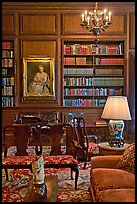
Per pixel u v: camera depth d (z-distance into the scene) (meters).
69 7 7.90
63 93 8.05
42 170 3.10
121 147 4.32
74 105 8.05
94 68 8.20
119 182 3.17
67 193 4.13
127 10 7.93
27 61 8.00
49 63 8.01
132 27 7.96
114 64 8.07
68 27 7.96
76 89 8.10
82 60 8.09
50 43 7.99
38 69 8.03
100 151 4.40
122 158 3.67
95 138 6.20
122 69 8.13
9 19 7.96
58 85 8.05
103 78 8.12
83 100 8.07
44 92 8.05
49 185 3.28
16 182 4.64
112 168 3.78
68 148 5.42
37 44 8.00
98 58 8.14
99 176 3.32
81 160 5.43
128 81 8.02
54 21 7.96
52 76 8.02
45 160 4.23
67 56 8.16
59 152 4.99
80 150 5.37
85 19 5.75
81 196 4.01
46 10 7.93
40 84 8.04
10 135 7.76
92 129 6.98
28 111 8.00
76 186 4.31
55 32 7.98
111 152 4.24
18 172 5.19
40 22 7.97
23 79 8.02
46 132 5.40
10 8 7.89
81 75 8.10
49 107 8.02
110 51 8.05
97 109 8.05
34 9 7.92
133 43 7.99
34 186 3.07
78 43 8.20
